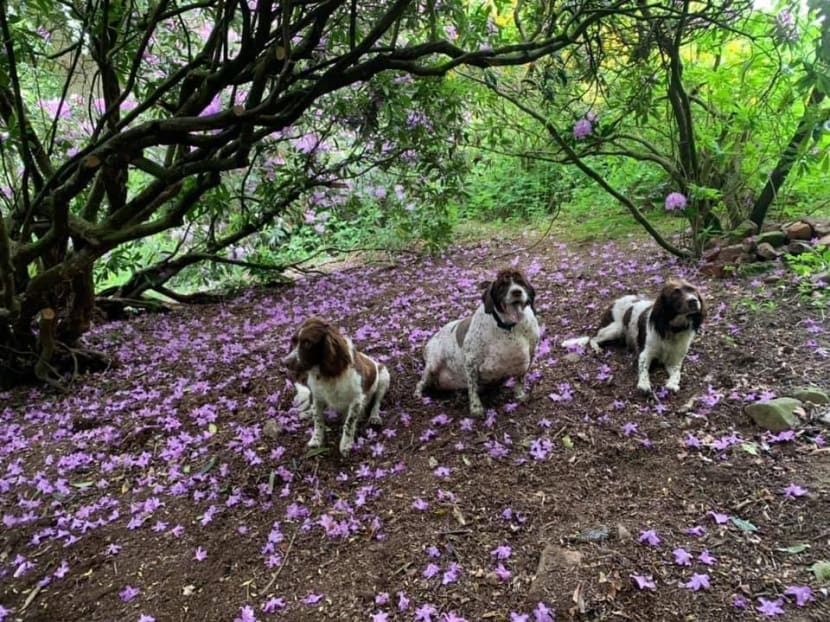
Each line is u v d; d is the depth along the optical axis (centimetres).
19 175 405
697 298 259
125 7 316
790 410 228
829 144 382
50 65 362
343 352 248
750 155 392
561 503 208
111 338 440
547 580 174
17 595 200
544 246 534
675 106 394
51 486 255
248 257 573
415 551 195
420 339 364
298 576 193
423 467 238
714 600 162
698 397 259
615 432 244
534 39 264
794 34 316
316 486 236
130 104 471
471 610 171
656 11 344
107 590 197
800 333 292
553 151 514
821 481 196
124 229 316
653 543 183
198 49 431
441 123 459
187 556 208
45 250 311
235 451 264
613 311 327
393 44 253
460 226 659
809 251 359
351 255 653
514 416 267
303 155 504
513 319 257
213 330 452
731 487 202
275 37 230
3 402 353
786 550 174
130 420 305
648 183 517
